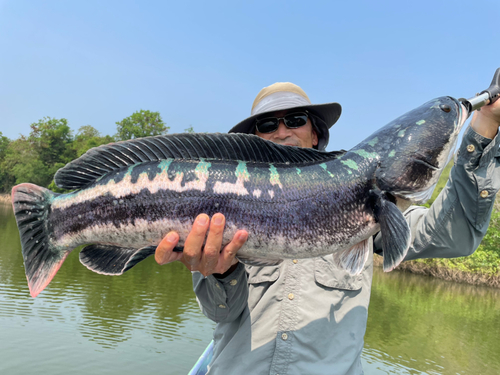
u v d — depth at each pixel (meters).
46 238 0.67
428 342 3.27
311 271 0.75
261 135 0.95
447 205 0.76
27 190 0.67
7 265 4.71
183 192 0.65
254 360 0.72
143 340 2.79
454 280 6.60
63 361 2.29
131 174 0.66
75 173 0.67
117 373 2.16
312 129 1.00
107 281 4.54
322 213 0.66
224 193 0.65
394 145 0.69
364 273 0.79
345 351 0.71
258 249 0.66
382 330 3.54
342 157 0.70
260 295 0.76
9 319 2.99
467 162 0.71
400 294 5.20
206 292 0.75
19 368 2.17
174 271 5.62
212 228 0.60
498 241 6.39
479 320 4.13
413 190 0.67
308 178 0.67
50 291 3.88
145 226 0.65
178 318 3.38
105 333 2.86
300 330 0.71
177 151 0.67
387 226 0.65
